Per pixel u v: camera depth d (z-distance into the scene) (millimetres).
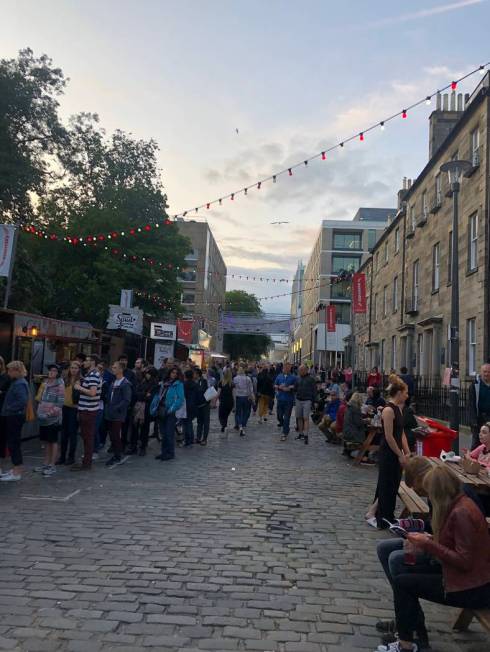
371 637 3984
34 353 12953
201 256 76625
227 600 4520
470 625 4312
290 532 6461
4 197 24531
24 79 24969
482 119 17703
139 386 11531
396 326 29984
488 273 17109
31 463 10117
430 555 3859
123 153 34375
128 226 31750
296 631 4035
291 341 120500
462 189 19594
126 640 3797
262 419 20594
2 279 24547
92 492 8047
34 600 4379
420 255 25297
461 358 19062
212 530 6398
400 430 6754
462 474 5918
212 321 82250
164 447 11125
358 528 6727
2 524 6352
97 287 30453
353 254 71688
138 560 5344
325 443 14492
